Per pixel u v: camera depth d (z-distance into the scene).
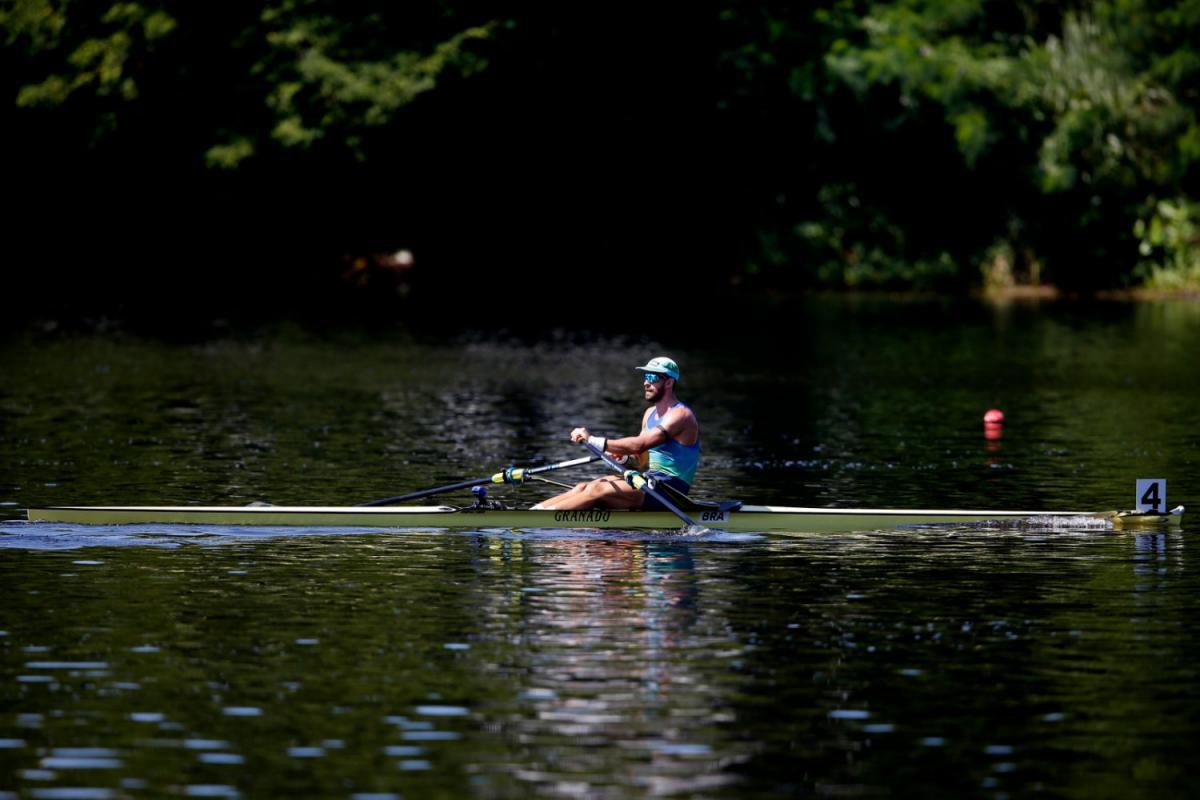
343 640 41.28
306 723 34.81
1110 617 44.03
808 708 36.03
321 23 180.38
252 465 70.44
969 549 53.59
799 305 180.50
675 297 191.62
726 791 31.28
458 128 193.25
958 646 41.06
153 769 32.16
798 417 89.88
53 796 30.78
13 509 59.31
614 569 50.03
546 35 192.75
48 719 34.97
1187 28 198.25
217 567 49.91
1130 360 122.06
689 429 57.28
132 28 176.12
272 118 178.62
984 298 193.12
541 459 73.00
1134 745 33.81
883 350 130.00
